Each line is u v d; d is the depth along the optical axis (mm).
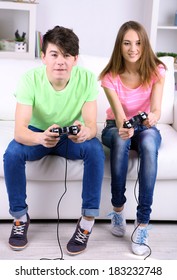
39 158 1719
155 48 3217
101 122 2209
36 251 1701
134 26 1797
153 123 1747
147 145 1683
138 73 1867
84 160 1667
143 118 1717
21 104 1644
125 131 1685
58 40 1525
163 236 1867
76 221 1958
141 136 1748
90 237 1830
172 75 2266
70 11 3146
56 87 1666
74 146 1663
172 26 3074
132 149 1852
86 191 1660
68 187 1834
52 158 1751
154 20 2971
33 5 2830
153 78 1868
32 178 1769
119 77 1872
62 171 1761
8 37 3039
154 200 1897
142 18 3232
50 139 1556
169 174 1816
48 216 1876
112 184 1761
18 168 1636
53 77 1606
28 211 1856
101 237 1837
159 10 3236
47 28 3166
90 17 3184
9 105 2129
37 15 3121
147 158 1669
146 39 1810
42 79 1659
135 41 1781
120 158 1708
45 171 1751
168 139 1972
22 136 1605
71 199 1856
